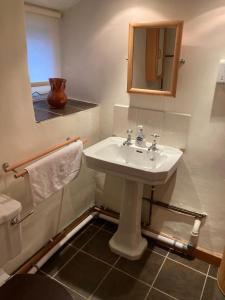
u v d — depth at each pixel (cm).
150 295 165
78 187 213
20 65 137
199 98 166
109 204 233
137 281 175
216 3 144
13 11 126
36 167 150
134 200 182
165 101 177
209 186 180
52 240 197
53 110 185
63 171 173
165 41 160
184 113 173
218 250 191
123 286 171
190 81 165
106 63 191
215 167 174
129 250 193
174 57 159
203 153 176
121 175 160
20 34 132
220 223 184
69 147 175
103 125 211
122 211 190
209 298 165
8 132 139
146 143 189
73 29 197
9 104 136
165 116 179
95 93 205
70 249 200
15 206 127
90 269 183
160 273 182
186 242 202
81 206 226
